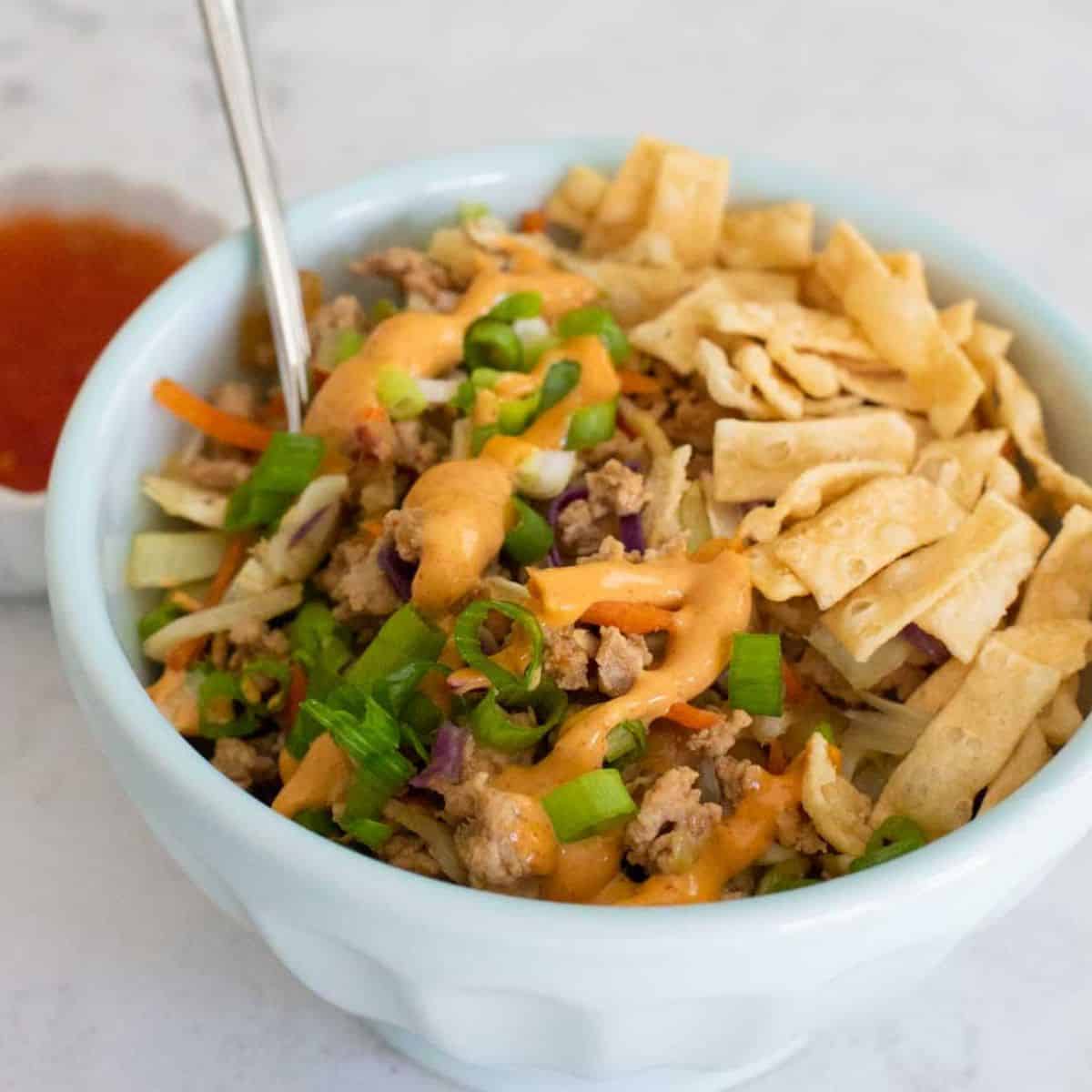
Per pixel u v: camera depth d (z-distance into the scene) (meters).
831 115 0.54
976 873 0.30
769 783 0.33
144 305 0.37
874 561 0.35
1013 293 0.39
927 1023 0.36
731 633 0.34
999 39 0.58
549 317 0.39
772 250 0.40
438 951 0.30
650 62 0.56
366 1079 0.35
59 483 0.34
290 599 0.36
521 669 0.33
